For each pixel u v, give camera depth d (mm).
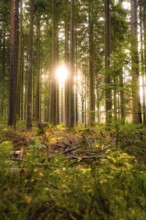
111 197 3068
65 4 20359
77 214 2699
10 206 2658
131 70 5438
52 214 2648
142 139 5363
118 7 18094
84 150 5680
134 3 9750
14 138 8062
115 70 5477
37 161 4406
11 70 13070
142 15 22938
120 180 3650
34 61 29734
